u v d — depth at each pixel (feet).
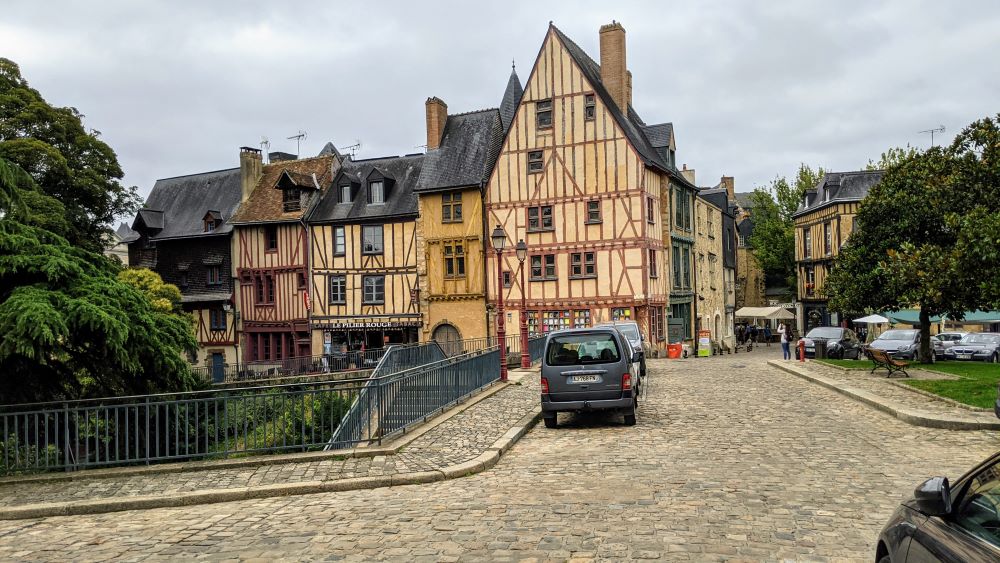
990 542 9.48
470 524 21.61
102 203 102.78
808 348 99.60
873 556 17.85
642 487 25.35
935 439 33.83
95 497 27.68
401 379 37.73
